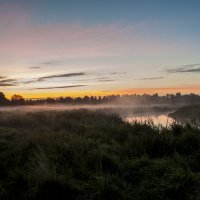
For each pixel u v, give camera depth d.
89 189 5.34
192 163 6.54
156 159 6.96
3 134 11.24
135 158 7.09
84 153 7.54
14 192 5.42
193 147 7.59
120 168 6.27
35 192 5.17
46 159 6.41
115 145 8.27
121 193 5.14
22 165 6.85
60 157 7.02
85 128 12.62
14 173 6.14
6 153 7.89
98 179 5.49
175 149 7.44
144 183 5.57
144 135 8.39
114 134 10.51
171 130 9.37
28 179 5.63
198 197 4.91
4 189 5.50
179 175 5.60
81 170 6.19
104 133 10.66
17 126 15.69
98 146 8.05
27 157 7.38
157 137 7.95
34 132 11.89
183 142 7.80
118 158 6.82
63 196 5.14
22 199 5.16
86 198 5.09
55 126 13.95
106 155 6.84
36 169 5.83
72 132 12.01
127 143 8.23
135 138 8.39
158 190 5.23
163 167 6.16
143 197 5.09
